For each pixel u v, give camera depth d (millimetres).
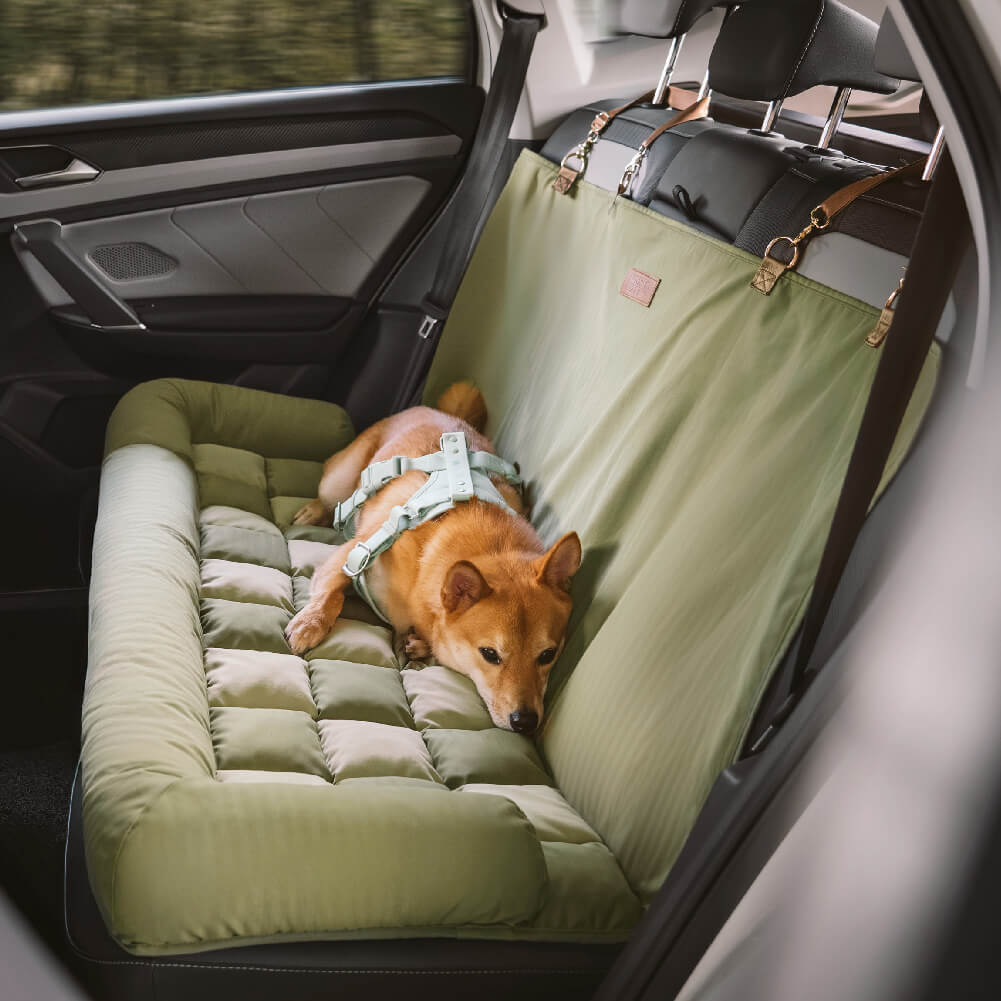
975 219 878
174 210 2521
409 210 2797
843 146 2369
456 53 2760
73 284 2449
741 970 957
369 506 2367
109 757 1438
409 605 2146
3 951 537
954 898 613
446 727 1864
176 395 2510
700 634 1623
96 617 1798
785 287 1774
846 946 672
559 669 1970
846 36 2021
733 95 2172
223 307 2656
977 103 829
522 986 1437
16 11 2299
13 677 2334
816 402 1613
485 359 2693
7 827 1952
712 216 2025
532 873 1426
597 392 2197
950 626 637
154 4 2416
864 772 712
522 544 2139
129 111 2402
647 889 1516
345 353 2904
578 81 2805
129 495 2129
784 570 1498
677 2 2406
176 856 1270
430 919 1381
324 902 1315
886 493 1301
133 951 1260
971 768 602
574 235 2482
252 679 1789
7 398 2457
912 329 1060
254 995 1328
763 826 1128
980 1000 643
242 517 2357
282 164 2598
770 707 1436
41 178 2357
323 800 1379
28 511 2537
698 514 1745
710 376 1867
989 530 633
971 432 719
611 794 1652
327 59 2621
